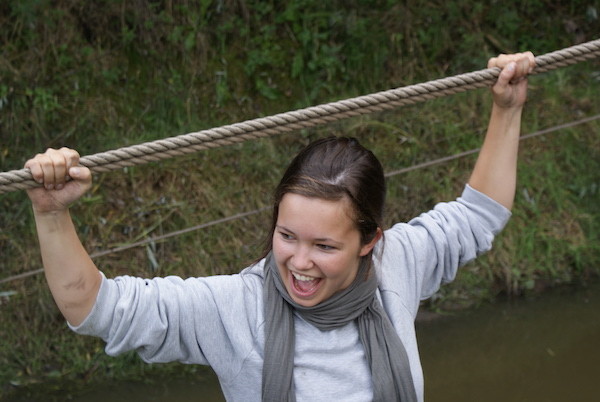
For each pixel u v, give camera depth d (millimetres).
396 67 6164
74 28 5492
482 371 4984
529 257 5766
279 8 6020
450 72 6297
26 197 5172
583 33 6699
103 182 5305
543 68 2412
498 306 5551
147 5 5621
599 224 6004
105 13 5535
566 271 5824
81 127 5387
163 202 5344
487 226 2309
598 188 6102
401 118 5961
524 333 5328
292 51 5973
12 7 5359
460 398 4727
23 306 4980
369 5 6180
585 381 4883
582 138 6219
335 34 6059
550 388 4824
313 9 6035
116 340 1891
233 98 5789
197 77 5742
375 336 1987
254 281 2006
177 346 1936
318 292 1895
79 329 1885
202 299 1939
